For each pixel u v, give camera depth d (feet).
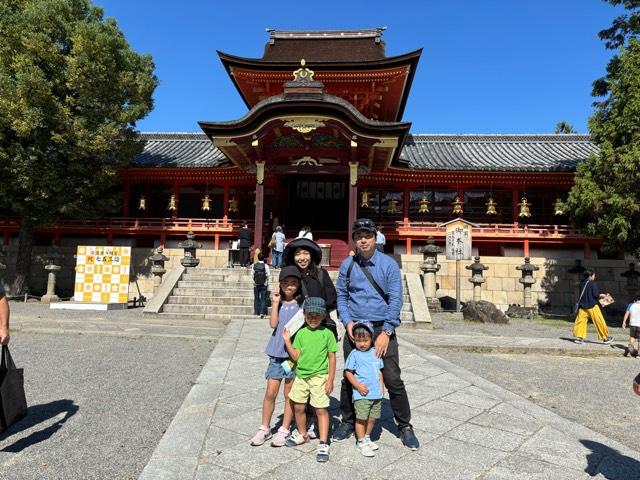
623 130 53.36
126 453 14.48
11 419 14.98
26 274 70.44
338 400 19.44
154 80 73.82
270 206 89.76
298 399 13.96
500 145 96.89
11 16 61.05
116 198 74.90
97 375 24.40
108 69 65.51
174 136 102.22
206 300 51.65
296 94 62.75
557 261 74.28
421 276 68.80
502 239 79.15
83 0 67.15
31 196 63.82
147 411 18.66
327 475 12.25
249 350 29.60
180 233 84.94
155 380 23.61
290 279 14.73
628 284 66.39
